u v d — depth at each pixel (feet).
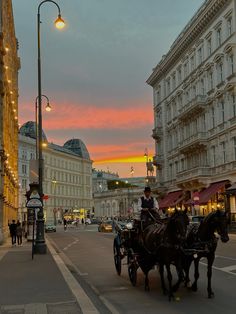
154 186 245.24
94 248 106.52
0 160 120.98
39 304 34.40
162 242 38.22
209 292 38.32
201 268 59.06
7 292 40.45
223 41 163.02
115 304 37.47
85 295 38.40
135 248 46.88
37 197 81.66
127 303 37.65
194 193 174.70
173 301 37.32
